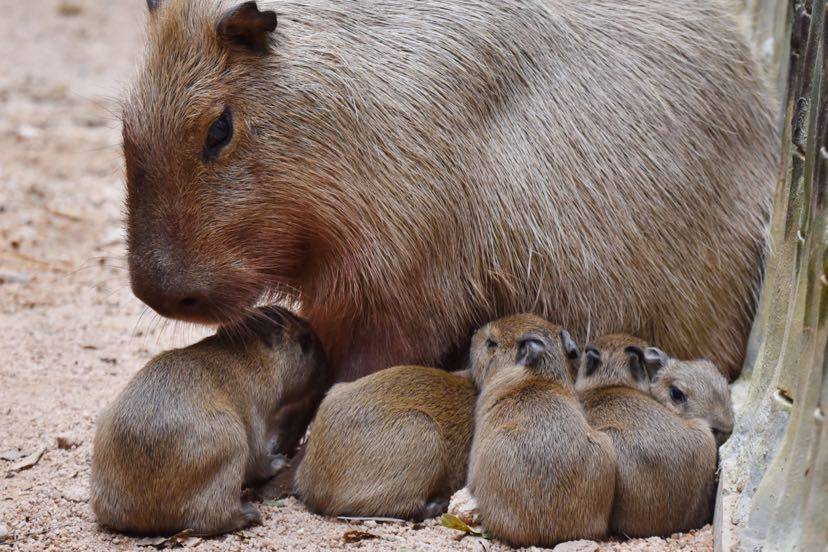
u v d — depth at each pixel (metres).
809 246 7.34
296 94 9.27
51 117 21.95
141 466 8.32
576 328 10.23
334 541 8.45
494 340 9.30
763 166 10.73
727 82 10.63
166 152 8.95
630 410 8.75
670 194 10.22
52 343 12.94
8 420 10.87
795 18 9.50
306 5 9.55
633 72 10.32
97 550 8.37
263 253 9.40
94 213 17.33
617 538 8.66
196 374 8.70
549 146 9.98
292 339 9.49
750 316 10.69
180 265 8.95
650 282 10.23
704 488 8.66
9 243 15.97
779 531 7.24
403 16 9.73
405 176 9.53
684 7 10.87
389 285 9.69
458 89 9.71
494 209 9.85
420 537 8.48
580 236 10.04
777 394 7.93
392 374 9.10
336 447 8.80
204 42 9.07
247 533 8.59
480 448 8.52
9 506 9.15
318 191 9.40
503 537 8.40
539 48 10.06
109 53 27.20
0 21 29.75
